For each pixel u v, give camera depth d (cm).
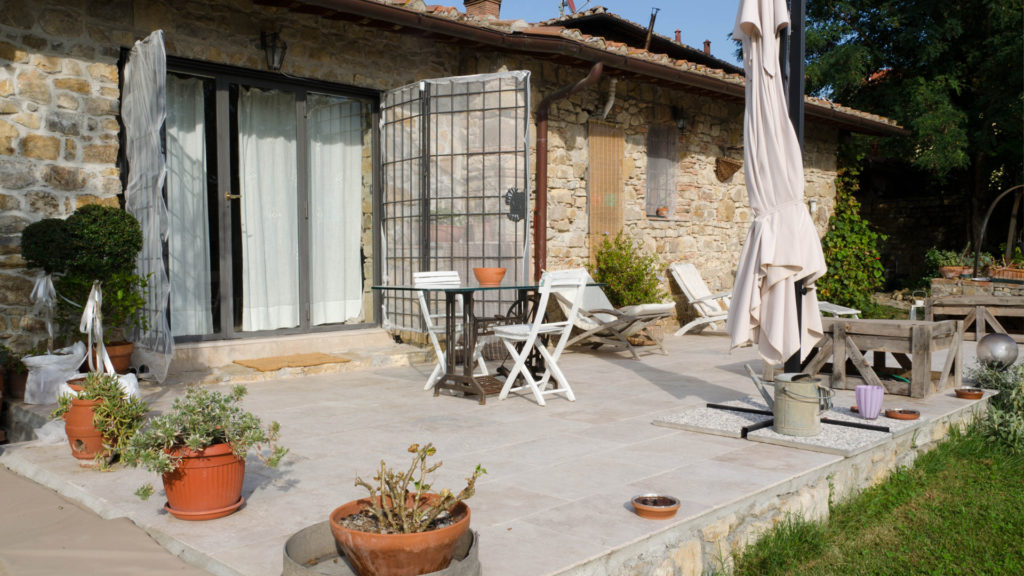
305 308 670
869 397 428
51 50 509
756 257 401
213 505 277
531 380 504
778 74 399
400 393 540
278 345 637
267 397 521
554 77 798
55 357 468
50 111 509
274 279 654
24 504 306
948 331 536
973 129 1466
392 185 703
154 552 250
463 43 703
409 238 690
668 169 960
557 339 816
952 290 1112
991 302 880
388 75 699
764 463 352
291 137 659
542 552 244
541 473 339
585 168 844
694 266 981
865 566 301
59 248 444
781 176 398
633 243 905
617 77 823
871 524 343
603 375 633
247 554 244
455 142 679
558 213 812
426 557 208
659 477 330
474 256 690
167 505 289
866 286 1173
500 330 521
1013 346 557
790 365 411
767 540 304
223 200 612
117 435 343
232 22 594
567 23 1350
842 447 369
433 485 321
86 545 256
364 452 378
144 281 498
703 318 912
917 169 1677
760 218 405
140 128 516
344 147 699
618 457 366
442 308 680
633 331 741
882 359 591
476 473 232
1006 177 1584
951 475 412
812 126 1149
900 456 414
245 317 637
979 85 1506
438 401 512
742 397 530
